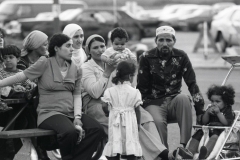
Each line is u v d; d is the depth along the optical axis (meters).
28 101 11.55
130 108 11.03
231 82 25.94
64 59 11.38
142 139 11.54
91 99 12.15
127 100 10.99
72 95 11.58
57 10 33.12
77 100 11.52
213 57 38.22
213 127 11.41
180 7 79.12
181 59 12.75
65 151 10.95
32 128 11.91
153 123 12.01
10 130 11.27
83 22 44.84
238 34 34.16
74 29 13.43
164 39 12.50
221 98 11.69
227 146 11.40
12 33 47.41
